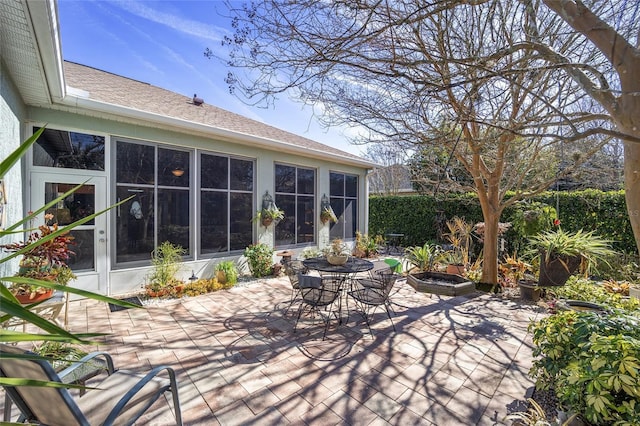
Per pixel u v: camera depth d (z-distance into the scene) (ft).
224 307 16.06
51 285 3.76
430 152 17.85
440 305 17.06
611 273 20.48
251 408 8.08
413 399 8.57
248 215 24.06
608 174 18.47
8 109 11.78
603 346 6.70
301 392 8.80
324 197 30.09
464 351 11.45
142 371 9.73
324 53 8.16
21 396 5.82
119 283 17.61
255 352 11.12
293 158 26.96
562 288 16.26
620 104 5.89
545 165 18.48
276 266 23.38
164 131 19.19
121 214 17.83
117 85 22.13
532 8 7.61
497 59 7.79
